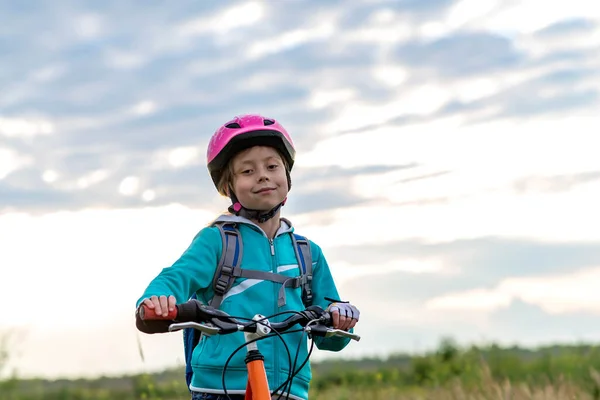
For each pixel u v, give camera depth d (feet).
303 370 15.26
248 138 15.58
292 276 15.70
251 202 15.62
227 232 15.47
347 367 56.65
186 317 12.91
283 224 16.20
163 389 33.40
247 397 13.29
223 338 14.82
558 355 43.93
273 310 15.21
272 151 15.75
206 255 15.12
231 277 15.21
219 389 14.70
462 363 44.06
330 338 15.94
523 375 39.86
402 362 68.95
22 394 37.58
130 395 57.41
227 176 15.99
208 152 16.12
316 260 16.51
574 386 27.68
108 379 69.56
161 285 14.32
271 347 14.94
